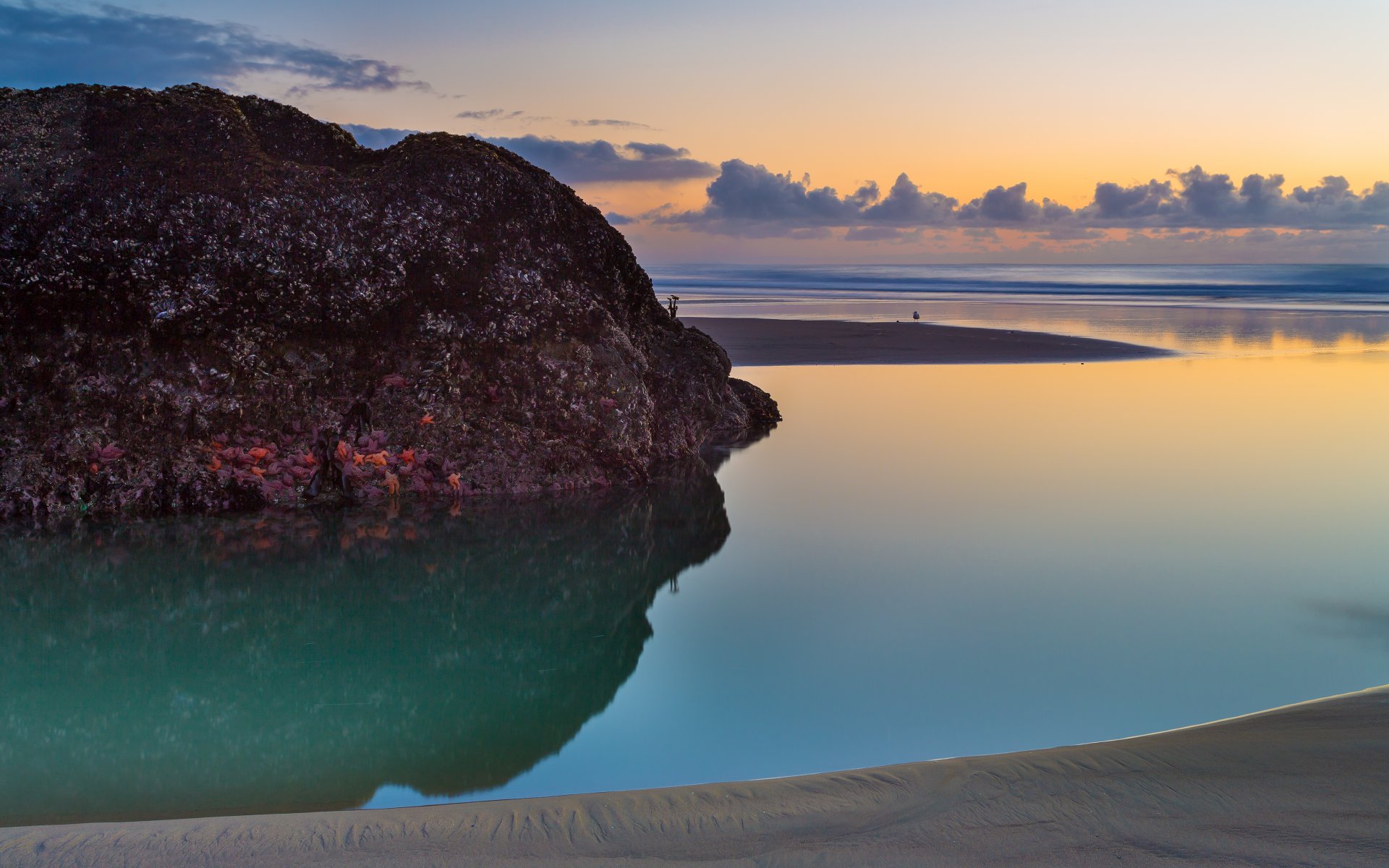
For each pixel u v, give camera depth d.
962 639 6.75
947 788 4.12
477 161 11.62
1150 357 23.11
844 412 16.09
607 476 11.26
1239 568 8.24
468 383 10.93
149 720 5.48
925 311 39.91
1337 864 3.46
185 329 9.90
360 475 10.09
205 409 9.80
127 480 9.41
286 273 10.33
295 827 3.77
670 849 3.63
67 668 6.16
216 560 8.25
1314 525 9.48
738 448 13.45
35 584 7.59
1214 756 4.39
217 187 10.30
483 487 10.59
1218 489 10.93
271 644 6.61
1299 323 33.09
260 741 5.25
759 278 107.25
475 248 11.20
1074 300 50.06
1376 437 13.80
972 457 12.75
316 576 7.98
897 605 7.41
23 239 9.66
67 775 4.85
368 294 10.62
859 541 9.12
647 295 14.20
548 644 6.69
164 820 3.89
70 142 10.25
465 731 5.40
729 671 6.23
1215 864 3.49
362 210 10.87
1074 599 7.54
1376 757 4.30
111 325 9.76
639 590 7.80
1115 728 5.37
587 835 3.73
